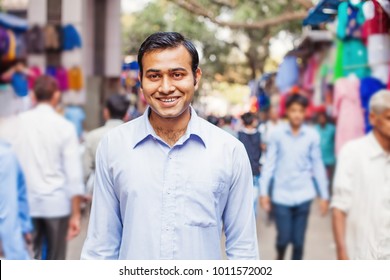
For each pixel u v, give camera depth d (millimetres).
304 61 10820
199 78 2648
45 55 10922
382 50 6074
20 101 9844
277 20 7926
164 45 2475
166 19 16250
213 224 2549
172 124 2555
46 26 10797
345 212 4098
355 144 4082
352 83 7309
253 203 2670
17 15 14180
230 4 9453
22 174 3746
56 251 4996
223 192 2568
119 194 2578
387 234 3666
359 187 4008
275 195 5891
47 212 4902
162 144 2547
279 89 11539
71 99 10984
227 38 18703
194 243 2514
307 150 5875
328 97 9672
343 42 7375
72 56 10930
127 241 2543
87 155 5105
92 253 2623
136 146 2555
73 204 5012
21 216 3756
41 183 4898
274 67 21297
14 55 9820
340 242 4082
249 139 4355
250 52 18312
